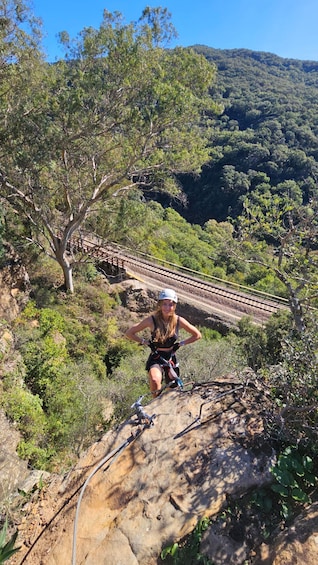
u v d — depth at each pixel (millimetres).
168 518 3014
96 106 14281
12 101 14578
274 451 3369
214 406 3859
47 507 3525
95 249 20359
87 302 19828
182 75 14625
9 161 15070
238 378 4246
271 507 3020
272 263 8156
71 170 17156
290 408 3334
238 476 3184
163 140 16344
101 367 15133
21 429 8078
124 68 13617
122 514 3125
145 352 16562
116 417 9820
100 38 13469
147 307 22500
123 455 3547
